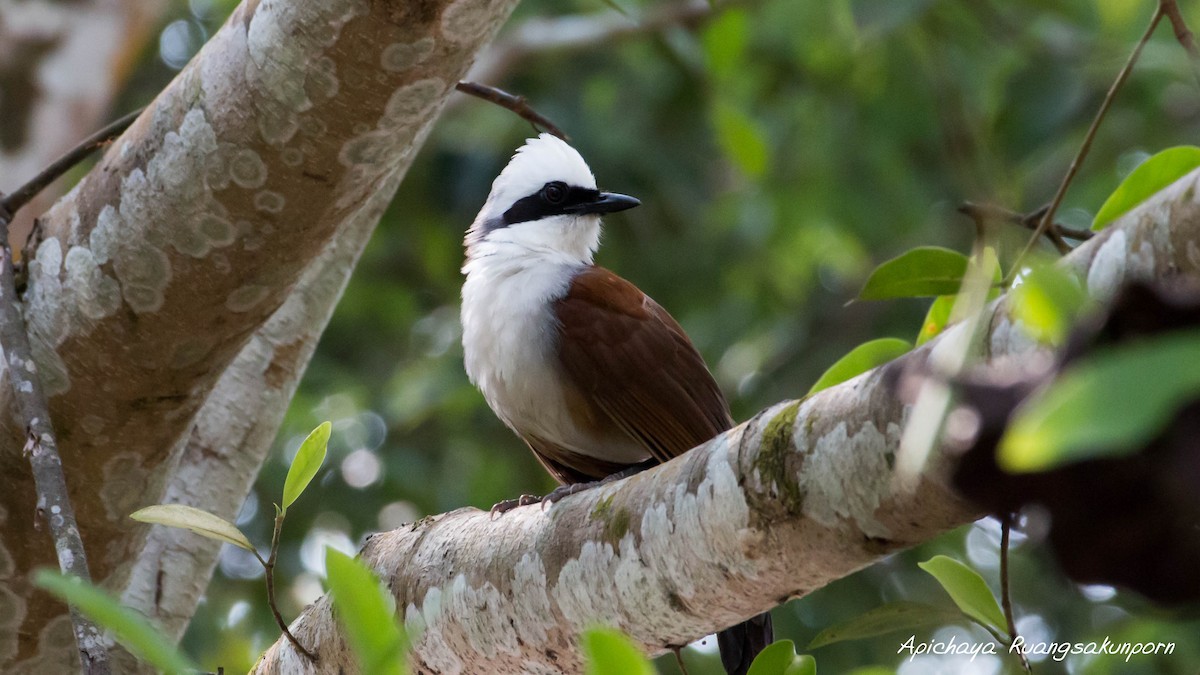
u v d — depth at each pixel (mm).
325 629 7434
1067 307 3205
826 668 16875
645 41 18078
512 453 19031
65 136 13828
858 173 18703
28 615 8336
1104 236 4570
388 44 6145
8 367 7172
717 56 14148
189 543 9828
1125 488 2803
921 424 3355
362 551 7684
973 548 16359
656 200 19516
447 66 6344
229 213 6828
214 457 9898
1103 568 2922
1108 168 17812
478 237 11258
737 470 5656
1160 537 2820
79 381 7531
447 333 19031
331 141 6531
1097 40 14953
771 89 19000
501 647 6824
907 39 17422
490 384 10055
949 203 19781
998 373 3268
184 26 20172
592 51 18766
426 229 18656
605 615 6340
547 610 6551
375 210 10500
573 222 11016
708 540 5820
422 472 18203
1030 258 4605
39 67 13797
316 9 6148
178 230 6953
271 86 6430
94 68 14133
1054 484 2908
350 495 18594
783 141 18828
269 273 7141
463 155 17797
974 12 16703
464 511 7609
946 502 4879
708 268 20047
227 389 9984
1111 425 2281
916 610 6598
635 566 6152
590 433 9938
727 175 20875
